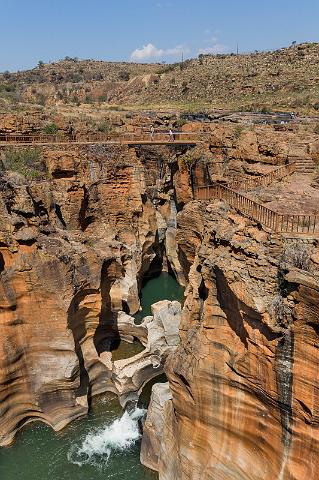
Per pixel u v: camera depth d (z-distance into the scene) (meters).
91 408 26.83
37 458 23.45
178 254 39.88
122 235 40.25
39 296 24.06
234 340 16.70
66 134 43.53
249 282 15.69
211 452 18.33
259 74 80.25
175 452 20.23
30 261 23.72
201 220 31.55
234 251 17.30
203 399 17.95
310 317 13.70
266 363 15.21
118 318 31.66
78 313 26.30
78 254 26.17
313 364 13.92
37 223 27.03
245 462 17.22
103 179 39.72
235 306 16.27
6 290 23.41
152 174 42.81
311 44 84.19
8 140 40.66
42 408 25.12
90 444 24.28
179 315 29.86
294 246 16.09
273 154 33.28
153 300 38.69
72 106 70.94
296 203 23.11
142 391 27.59
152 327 29.88
